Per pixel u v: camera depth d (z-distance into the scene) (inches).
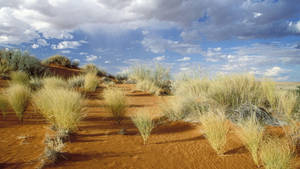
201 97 309.9
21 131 191.6
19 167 125.0
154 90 504.4
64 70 808.3
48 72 660.7
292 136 177.8
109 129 213.3
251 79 306.3
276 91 274.4
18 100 223.5
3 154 142.2
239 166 141.1
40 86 411.2
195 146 175.8
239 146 171.0
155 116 273.9
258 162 145.7
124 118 259.8
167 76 602.9
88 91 452.8
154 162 145.0
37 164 129.3
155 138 195.2
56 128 197.9
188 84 370.0
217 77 335.3
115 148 165.0
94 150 157.8
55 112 190.7
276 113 238.1
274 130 194.2
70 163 134.3
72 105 199.0
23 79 423.2
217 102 267.1
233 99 262.1
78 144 167.9
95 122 234.5
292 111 227.0
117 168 133.0
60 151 146.6
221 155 157.9
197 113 248.1
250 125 166.6
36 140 170.9
